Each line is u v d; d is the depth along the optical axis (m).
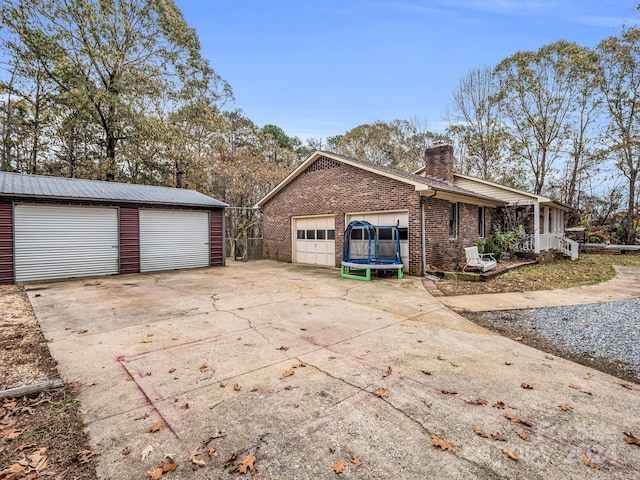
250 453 2.38
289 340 4.73
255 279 10.31
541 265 13.24
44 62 16.66
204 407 2.97
